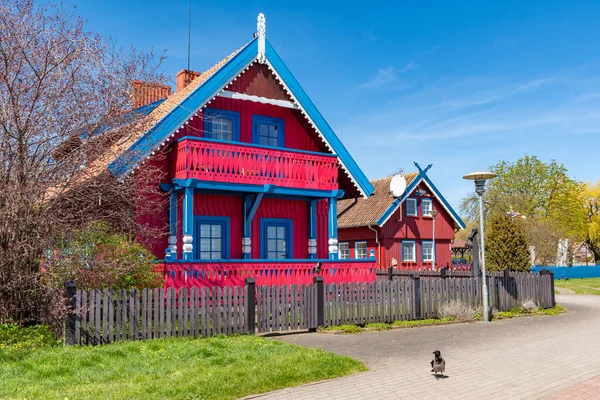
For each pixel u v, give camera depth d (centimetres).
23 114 1018
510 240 2559
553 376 882
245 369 850
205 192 1791
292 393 764
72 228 1083
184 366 868
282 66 1891
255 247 1917
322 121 1959
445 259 3512
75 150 1086
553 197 5991
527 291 1880
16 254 1003
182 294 1120
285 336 1238
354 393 767
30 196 1012
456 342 1210
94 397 696
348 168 1983
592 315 1830
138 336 1060
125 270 1139
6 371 810
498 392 781
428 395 761
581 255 7806
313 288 1330
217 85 1720
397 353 1070
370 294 1434
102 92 1093
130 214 1251
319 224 2100
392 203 3197
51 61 1052
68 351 920
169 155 1697
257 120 1938
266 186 1725
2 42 1012
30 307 1041
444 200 3497
